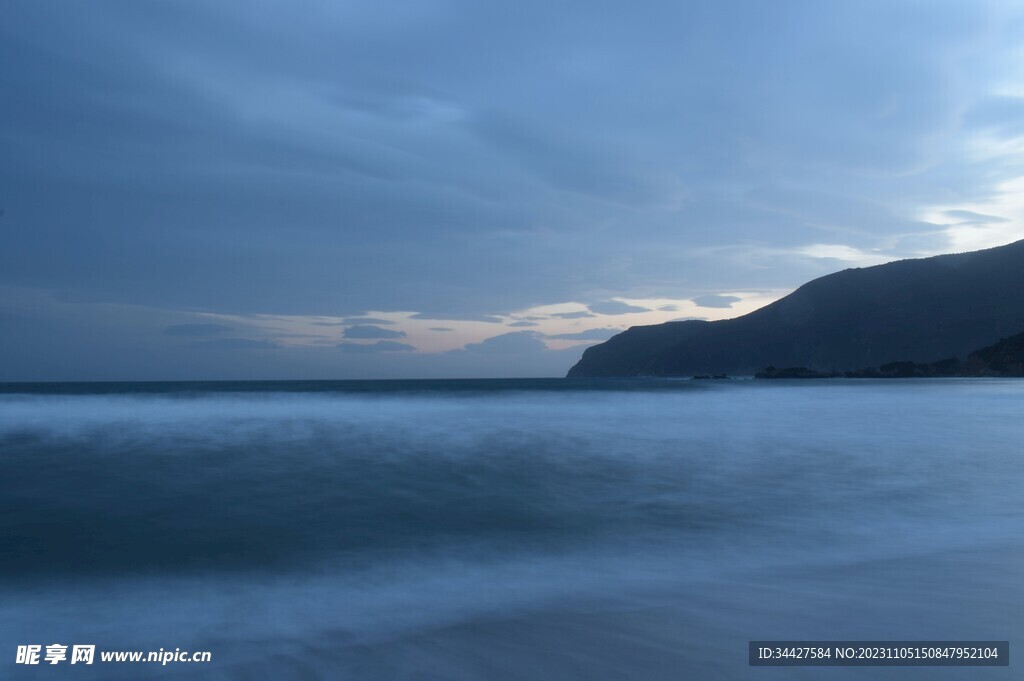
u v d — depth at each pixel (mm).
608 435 19094
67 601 6688
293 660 5168
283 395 42094
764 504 10750
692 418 25688
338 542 8820
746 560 7801
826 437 18766
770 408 32125
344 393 46688
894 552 7945
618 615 5980
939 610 5898
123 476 13031
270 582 7297
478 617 6047
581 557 8086
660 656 5078
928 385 74812
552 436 18734
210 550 8500
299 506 10805
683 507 10586
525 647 5324
